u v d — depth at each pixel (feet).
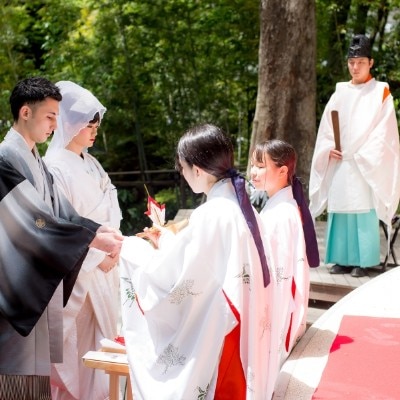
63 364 10.18
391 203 14.60
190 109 30.63
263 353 7.43
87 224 9.43
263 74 22.62
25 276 8.61
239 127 32.04
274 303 7.85
